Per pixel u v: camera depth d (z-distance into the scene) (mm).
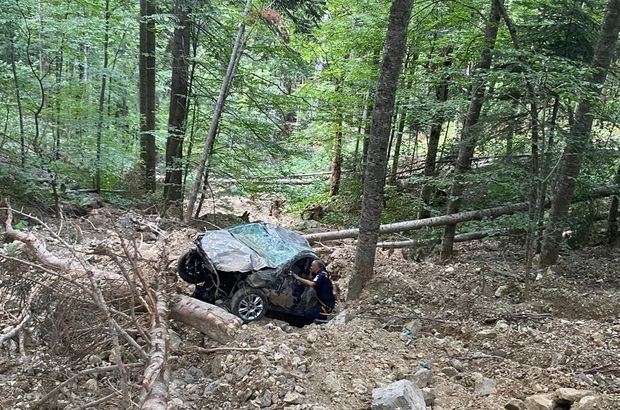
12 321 5234
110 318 3926
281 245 6914
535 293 7191
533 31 8805
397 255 9773
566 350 5238
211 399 4430
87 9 13555
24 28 11867
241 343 5090
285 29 11609
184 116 12555
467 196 9188
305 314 6867
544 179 6816
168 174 13023
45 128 13297
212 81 13125
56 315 4602
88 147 12969
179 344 5430
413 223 9391
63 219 8828
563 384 4574
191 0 11391
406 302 7023
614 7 7340
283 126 14703
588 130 7422
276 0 12906
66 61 15773
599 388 4496
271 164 14742
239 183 13117
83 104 13852
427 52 13312
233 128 13062
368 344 5383
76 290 4934
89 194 12672
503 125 7516
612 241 10492
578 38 8523
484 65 8711
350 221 14516
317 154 22406
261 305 6438
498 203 9453
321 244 10477
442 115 11727
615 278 7891
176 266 7344
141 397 3525
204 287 6809
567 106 7141
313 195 19250
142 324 5168
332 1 14758
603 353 5137
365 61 14570
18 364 4758
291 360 4711
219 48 12797
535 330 5883
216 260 6383
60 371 4457
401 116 13977
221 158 12828
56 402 4141
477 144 8078
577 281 7781
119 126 15148
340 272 8734
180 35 11969
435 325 6297
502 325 6043
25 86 11672
